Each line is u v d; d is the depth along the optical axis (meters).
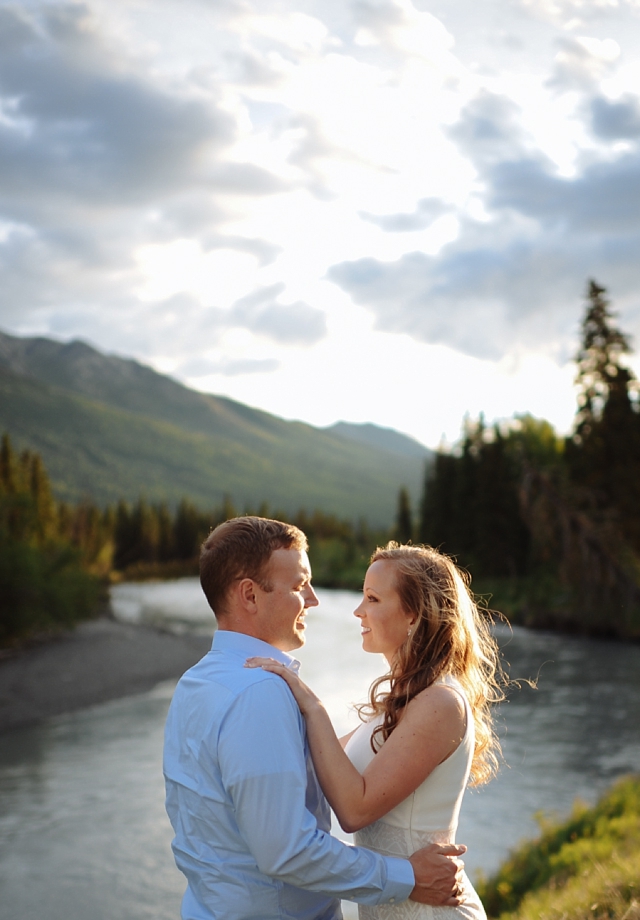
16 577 30.50
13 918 7.90
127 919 7.88
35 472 71.38
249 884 1.91
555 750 13.87
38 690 22.55
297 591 2.21
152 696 22.11
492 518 44.28
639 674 22.17
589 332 35.91
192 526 127.81
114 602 62.81
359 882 1.93
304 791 1.91
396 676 2.29
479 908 2.17
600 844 6.46
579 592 30.75
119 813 11.29
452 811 2.16
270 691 1.96
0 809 11.66
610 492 34.28
